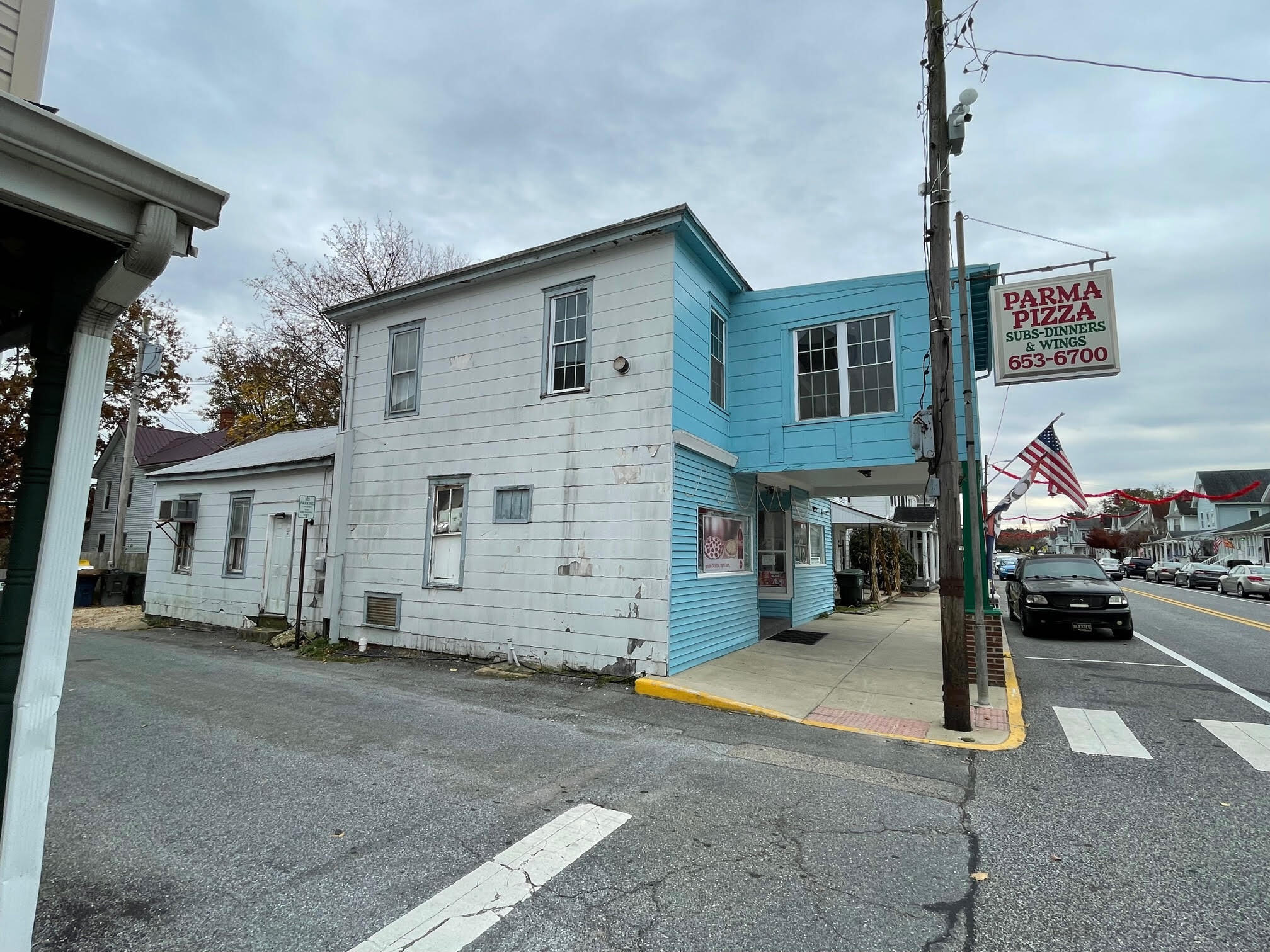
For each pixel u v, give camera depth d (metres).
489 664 9.66
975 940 3.00
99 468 30.55
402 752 5.59
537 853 3.79
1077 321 8.19
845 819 4.33
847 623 14.65
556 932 3.02
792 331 10.39
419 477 11.01
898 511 27.14
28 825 2.59
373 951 2.86
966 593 8.58
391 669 9.34
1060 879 3.56
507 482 10.01
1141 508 74.06
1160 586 35.72
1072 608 13.12
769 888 3.44
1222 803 4.63
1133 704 7.61
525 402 10.00
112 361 27.42
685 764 5.40
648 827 4.16
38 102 3.05
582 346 9.64
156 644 11.66
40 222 2.87
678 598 8.70
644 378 8.97
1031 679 9.13
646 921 3.13
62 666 2.72
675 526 8.73
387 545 11.20
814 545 15.92
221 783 4.83
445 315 11.09
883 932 3.06
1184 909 3.26
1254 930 3.08
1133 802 4.65
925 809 4.51
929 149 6.91
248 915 3.13
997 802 4.66
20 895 2.56
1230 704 7.58
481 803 4.50
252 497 13.70
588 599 9.01
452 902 3.27
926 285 9.44
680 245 9.20
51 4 3.17
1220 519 50.06
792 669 9.27
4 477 21.38
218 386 30.34
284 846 3.85
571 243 9.52
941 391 6.65
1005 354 8.41
